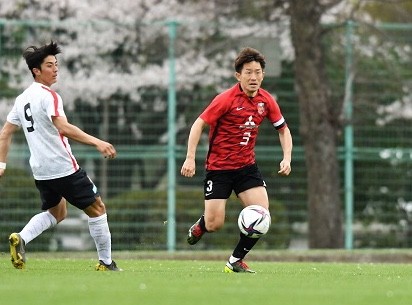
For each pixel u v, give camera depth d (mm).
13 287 29312
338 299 26688
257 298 26672
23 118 38406
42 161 38250
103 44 86438
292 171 82875
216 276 35469
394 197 83312
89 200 38500
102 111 81688
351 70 81438
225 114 39469
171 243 78750
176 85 85938
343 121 81688
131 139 80750
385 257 68000
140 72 85375
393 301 26422
